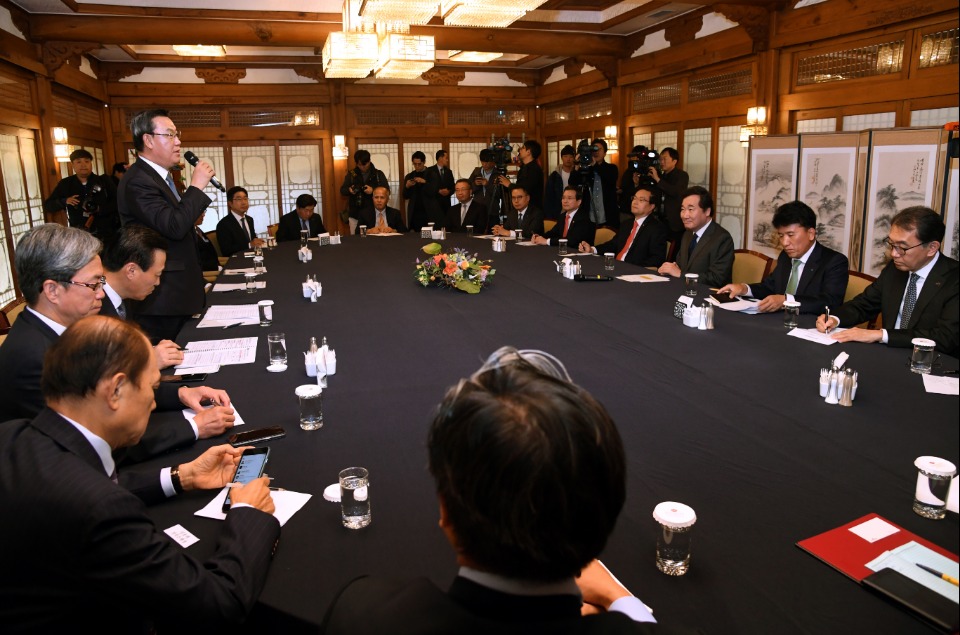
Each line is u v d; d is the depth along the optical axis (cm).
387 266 496
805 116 621
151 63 951
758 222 602
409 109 1087
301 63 995
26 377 177
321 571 125
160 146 335
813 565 123
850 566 121
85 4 664
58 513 108
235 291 404
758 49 645
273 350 248
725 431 183
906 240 279
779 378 226
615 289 385
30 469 114
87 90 852
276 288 412
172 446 178
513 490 63
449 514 69
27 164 669
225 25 699
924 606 108
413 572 124
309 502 149
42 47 689
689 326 296
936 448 170
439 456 69
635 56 853
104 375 125
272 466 167
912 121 520
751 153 601
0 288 598
